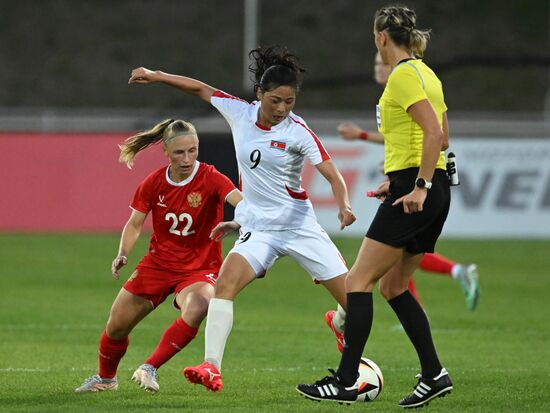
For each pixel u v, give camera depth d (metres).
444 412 23.27
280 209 24.62
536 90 129.38
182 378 29.00
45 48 136.38
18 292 51.91
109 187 77.94
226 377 29.27
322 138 77.00
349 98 125.81
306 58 132.62
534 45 136.62
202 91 25.88
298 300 51.38
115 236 76.12
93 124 99.06
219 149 73.69
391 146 23.19
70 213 77.88
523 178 77.75
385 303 50.22
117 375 29.44
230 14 143.12
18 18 141.62
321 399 23.08
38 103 126.69
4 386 26.97
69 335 38.69
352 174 76.88
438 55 133.75
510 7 143.50
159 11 143.62
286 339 38.38
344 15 141.25
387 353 34.84
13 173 77.94
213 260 26.02
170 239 25.66
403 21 23.30
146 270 25.69
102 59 134.50
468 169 78.06
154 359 24.86
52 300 49.25
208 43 137.38
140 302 25.66
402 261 23.94
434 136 21.97
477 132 94.25
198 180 25.36
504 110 125.69
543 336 40.09
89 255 66.81
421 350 23.80
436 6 143.25
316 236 24.83
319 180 76.75
